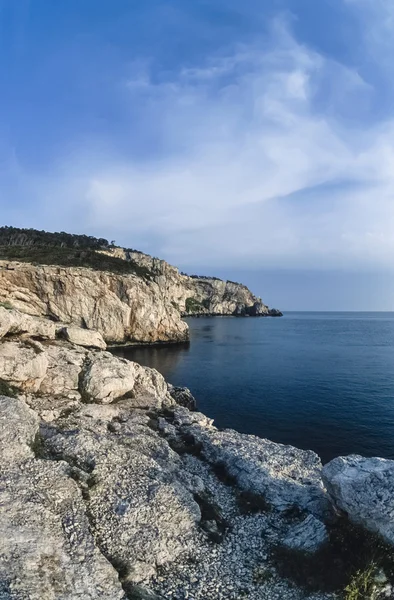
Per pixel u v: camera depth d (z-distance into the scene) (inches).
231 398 1967.3
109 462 836.0
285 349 3956.7
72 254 5305.1
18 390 1111.6
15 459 751.7
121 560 608.1
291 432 1486.2
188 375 2564.0
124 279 4296.3
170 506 738.2
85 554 580.1
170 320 4650.6
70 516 650.8
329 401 1893.5
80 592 513.3
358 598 556.1
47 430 944.9
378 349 3937.0
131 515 693.3
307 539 690.8
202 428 1222.3
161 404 1391.5
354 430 1499.8
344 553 642.2
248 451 1053.2
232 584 607.2
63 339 1577.3
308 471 989.8
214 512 792.3
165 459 957.2
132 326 4333.2
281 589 600.1
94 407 1158.3
